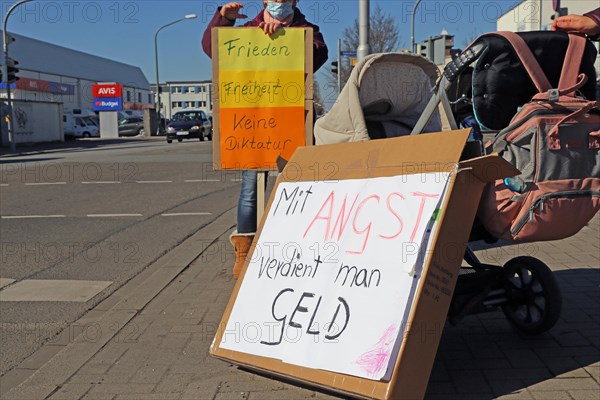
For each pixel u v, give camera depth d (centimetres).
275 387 364
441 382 363
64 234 871
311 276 355
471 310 402
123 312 521
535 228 343
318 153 402
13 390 381
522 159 341
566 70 361
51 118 4322
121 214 1023
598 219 871
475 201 328
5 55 3020
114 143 4138
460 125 428
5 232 887
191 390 366
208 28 535
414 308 305
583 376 363
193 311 518
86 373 399
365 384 305
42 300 577
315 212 376
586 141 340
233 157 524
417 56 425
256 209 555
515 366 381
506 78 361
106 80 7800
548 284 399
